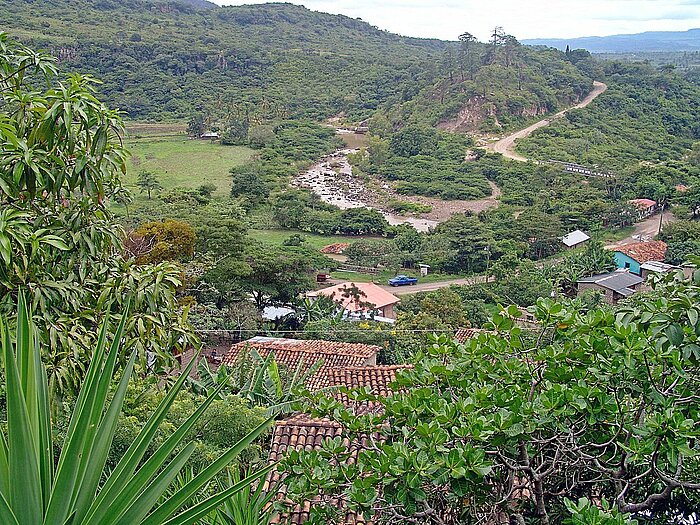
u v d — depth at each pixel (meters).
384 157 83.50
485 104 93.12
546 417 5.02
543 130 87.75
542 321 5.70
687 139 90.31
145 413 9.28
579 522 4.25
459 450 4.73
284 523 6.62
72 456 2.95
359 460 5.51
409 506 4.78
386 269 46.38
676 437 4.66
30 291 5.37
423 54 179.00
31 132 5.68
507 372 5.65
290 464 5.51
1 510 2.69
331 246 50.53
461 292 37.06
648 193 61.47
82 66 101.12
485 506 5.45
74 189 5.92
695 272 4.82
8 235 5.10
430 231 53.88
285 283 31.05
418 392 5.55
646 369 5.18
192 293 27.66
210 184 64.06
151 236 27.03
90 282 6.12
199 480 3.18
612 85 102.88
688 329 4.79
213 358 23.91
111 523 3.04
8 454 2.86
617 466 5.68
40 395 3.36
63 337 5.48
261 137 88.75
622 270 41.50
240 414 9.80
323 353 18.77
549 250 49.81
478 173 74.25
